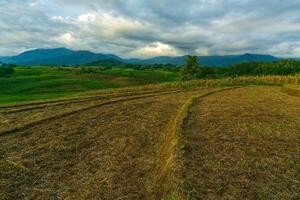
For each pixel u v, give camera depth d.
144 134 18.14
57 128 19.33
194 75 92.75
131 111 25.75
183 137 15.84
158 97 37.00
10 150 14.88
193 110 25.42
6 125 19.83
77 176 11.95
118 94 42.25
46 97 54.00
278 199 9.79
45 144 15.88
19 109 26.34
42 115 23.55
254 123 20.47
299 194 10.17
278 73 129.88
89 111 25.62
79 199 10.14
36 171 12.33
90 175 12.05
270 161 13.12
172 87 56.44
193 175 11.02
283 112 25.22
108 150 15.12
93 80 105.94
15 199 10.05
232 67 139.25
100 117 23.02
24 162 13.17
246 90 46.88
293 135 17.62
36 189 10.77
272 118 22.39
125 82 106.44
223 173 11.57
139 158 14.01
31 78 106.81
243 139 16.52
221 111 25.00
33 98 51.94
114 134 18.11
